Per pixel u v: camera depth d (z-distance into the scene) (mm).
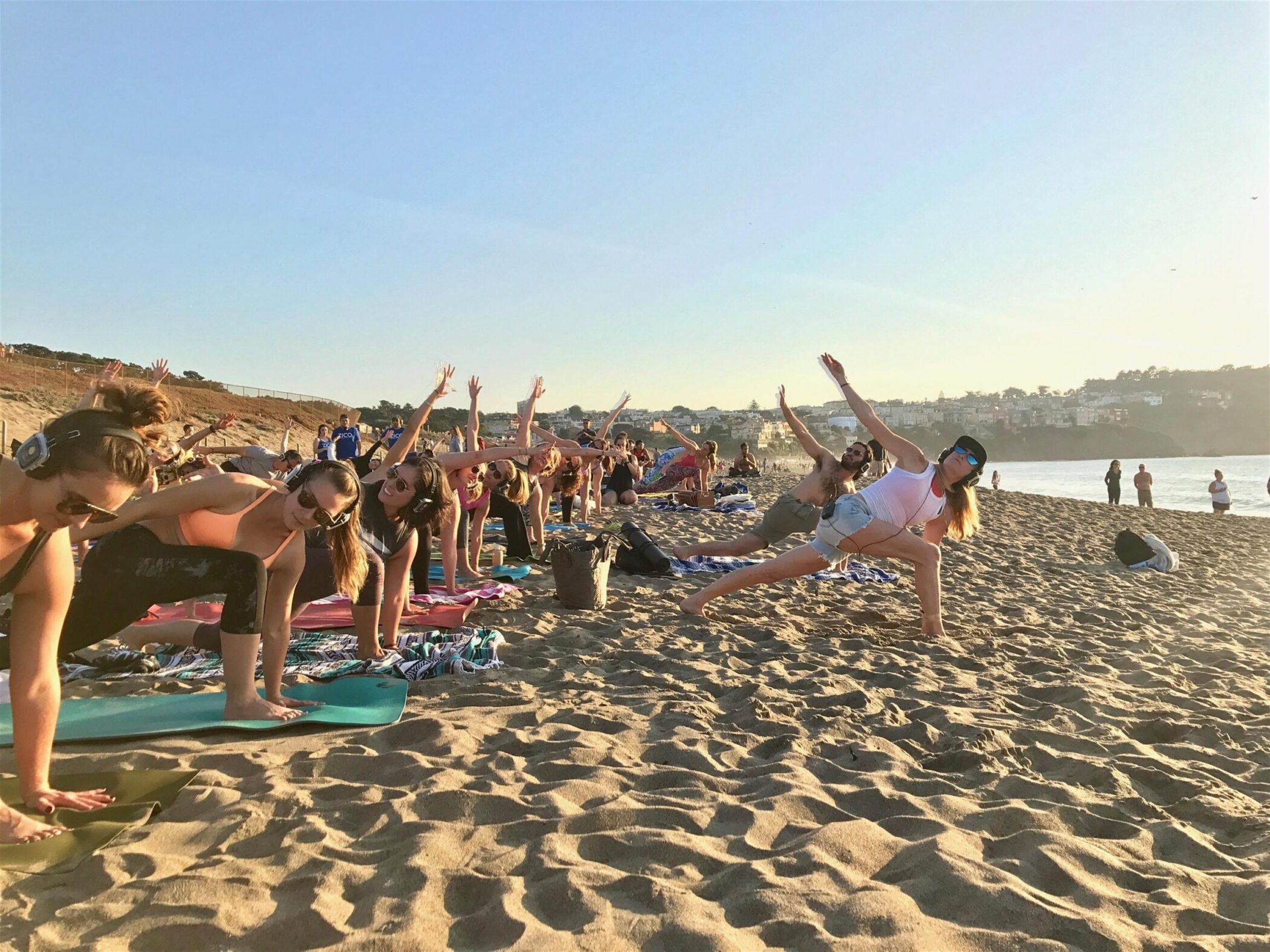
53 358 52938
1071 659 6305
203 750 3729
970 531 7074
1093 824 3328
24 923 2350
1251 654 6742
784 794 3418
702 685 5172
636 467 19375
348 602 7133
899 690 5258
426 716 4336
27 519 2680
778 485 29406
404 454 6449
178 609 6637
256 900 2514
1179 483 72125
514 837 3002
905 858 2945
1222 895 2805
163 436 3197
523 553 9961
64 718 4094
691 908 2549
